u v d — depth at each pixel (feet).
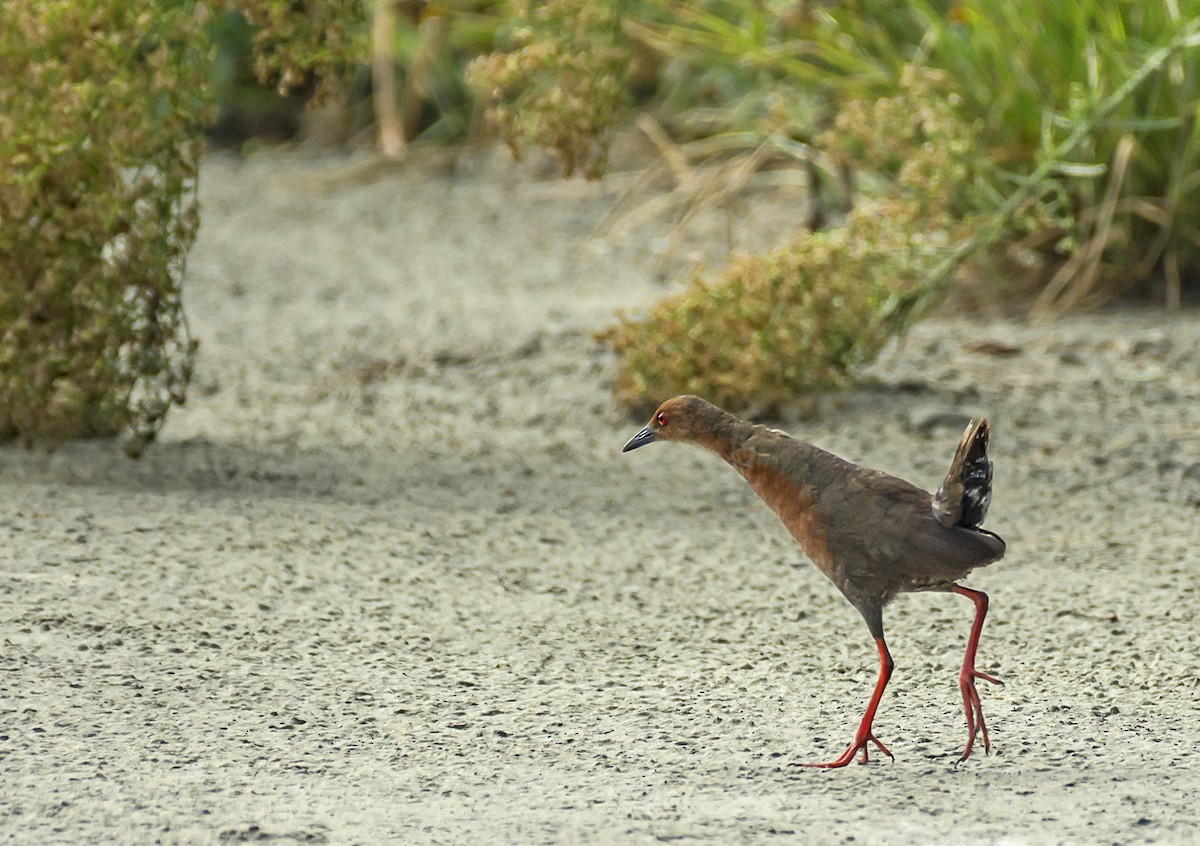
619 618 30.07
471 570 32.35
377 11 76.18
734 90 66.28
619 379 43.86
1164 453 39.75
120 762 22.67
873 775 22.66
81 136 34.94
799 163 61.62
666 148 65.26
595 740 24.02
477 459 40.34
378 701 25.50
